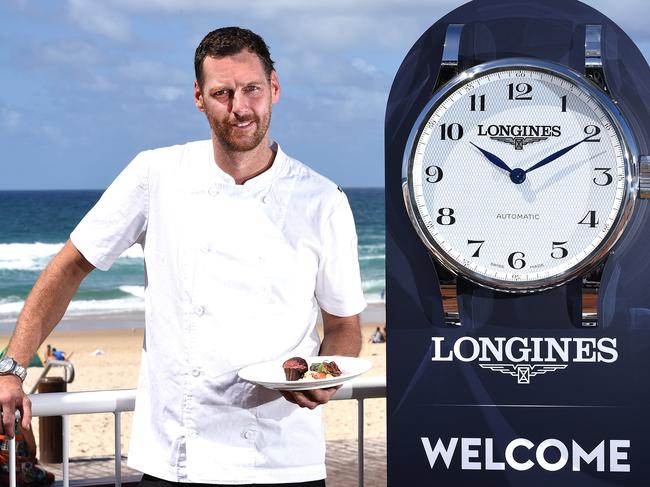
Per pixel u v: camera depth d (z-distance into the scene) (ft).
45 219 215.92
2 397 8.46
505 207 9.51
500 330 9.65
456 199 9.53
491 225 9.52
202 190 9.01
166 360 8.93
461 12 9.55
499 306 9.64
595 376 9.63
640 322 9.57
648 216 9.46
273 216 9.02
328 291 9.36
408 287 9.68
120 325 100.63
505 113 9.48
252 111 8.66
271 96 8.95
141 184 9.16
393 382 9.72
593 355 9.61
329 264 9.25
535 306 9.64
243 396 8.86
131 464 9.10
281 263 9.00
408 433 9.74
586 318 9.57
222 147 8.81
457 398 9.70
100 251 9.11
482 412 9.69
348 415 41.11
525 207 9.50
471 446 9.72
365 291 129.49
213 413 8.87
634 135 9.45
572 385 9.66
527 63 9.39
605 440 9.66
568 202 9.47
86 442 35.50
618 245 9.51
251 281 8.93
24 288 124.26
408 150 9.49
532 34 9.51
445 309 9.64
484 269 9.53
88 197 289.74
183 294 8.92
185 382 8.88
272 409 8.95
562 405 9.66
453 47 9.51
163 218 9.04
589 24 9.46
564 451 9.69
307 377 8.41
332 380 8.25
